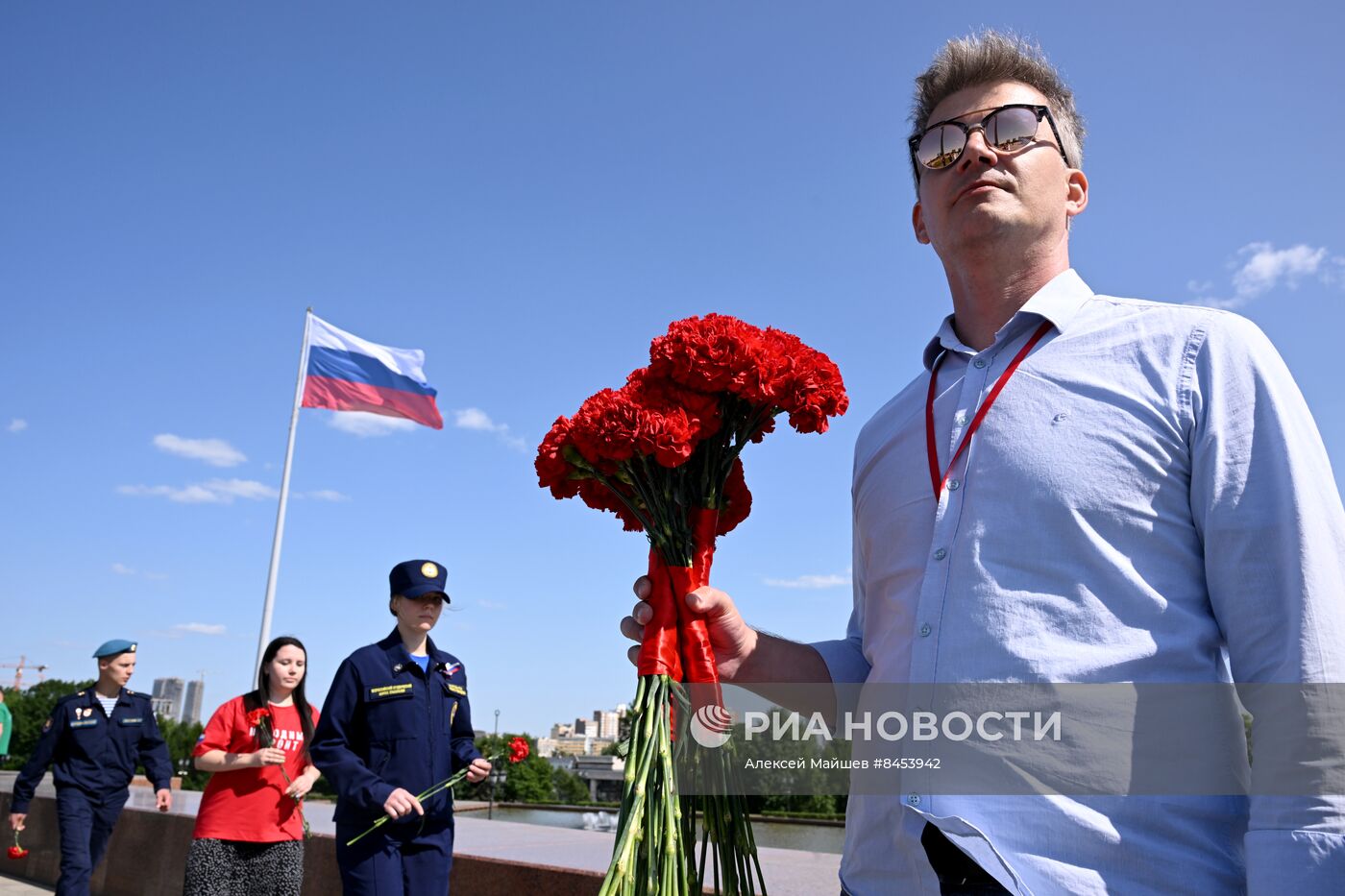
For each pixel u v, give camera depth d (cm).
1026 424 145
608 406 168
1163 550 133
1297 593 120
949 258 174
